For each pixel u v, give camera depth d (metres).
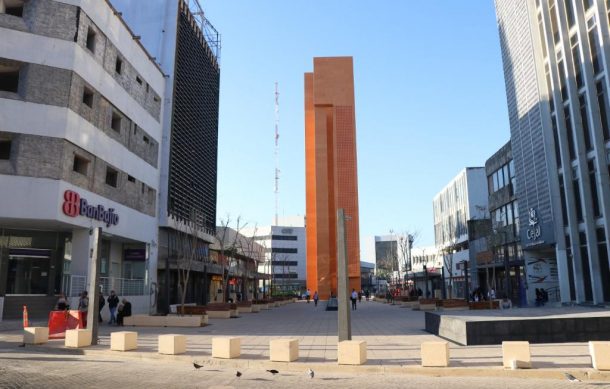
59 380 9.79
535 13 37.38
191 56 48.59
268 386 9.47
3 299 24.88
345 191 73.38
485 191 68.19
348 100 75.94
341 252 13.71
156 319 24.12
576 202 32.59
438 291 70.44
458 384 9.59
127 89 35.56
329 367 11.43
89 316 15.73
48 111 26.61
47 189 26.02
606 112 29.42
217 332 20.97
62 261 29.66
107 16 32.34
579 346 14.06
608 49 29.12
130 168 35.75
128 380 9.99
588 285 31.22
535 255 39.72
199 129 50.41
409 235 87.50
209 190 53.75
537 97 36.53
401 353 13.60
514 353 10.90
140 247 38.31
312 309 47.00
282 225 145.12
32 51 26.70
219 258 57.72
